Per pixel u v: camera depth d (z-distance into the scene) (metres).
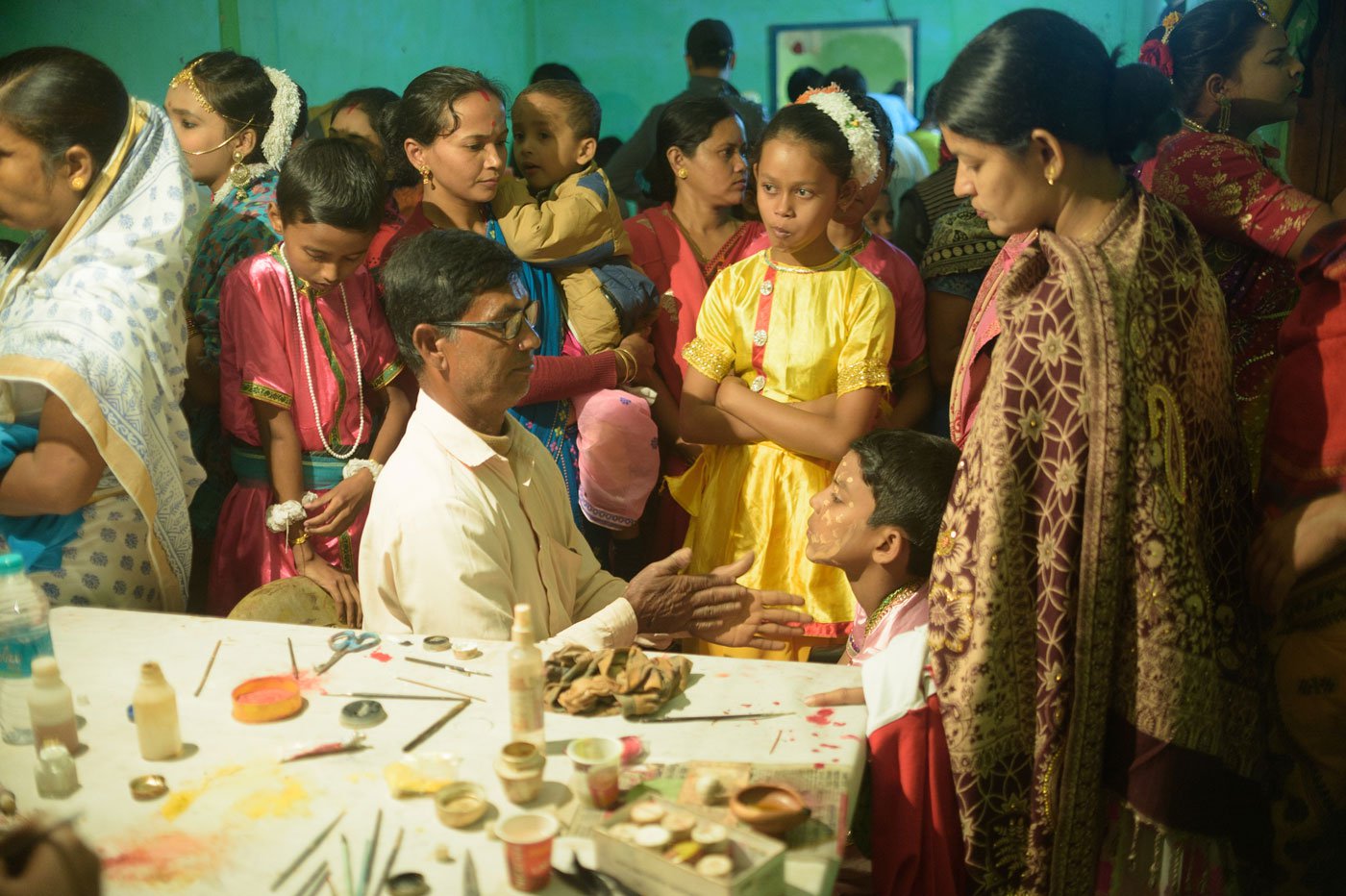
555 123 3.37
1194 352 1.83
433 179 3.12
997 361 1.82
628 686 1.79
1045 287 1.76
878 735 1.82
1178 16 2.75
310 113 5.37
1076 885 1.86
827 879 1.38
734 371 3.09
